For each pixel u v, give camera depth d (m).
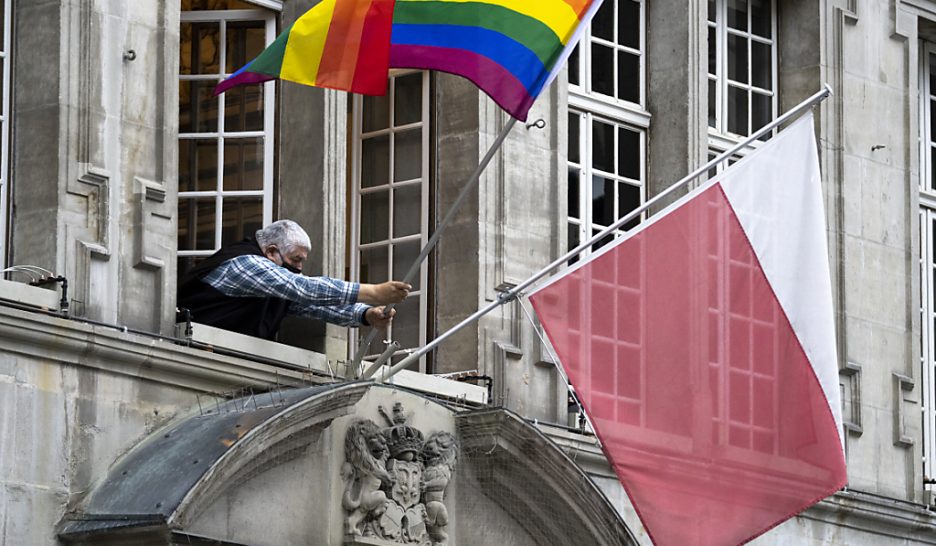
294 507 18.33
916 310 25.08
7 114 18.53
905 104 25.44
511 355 21.28
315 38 18.34
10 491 17.25
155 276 18.69
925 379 25.70
